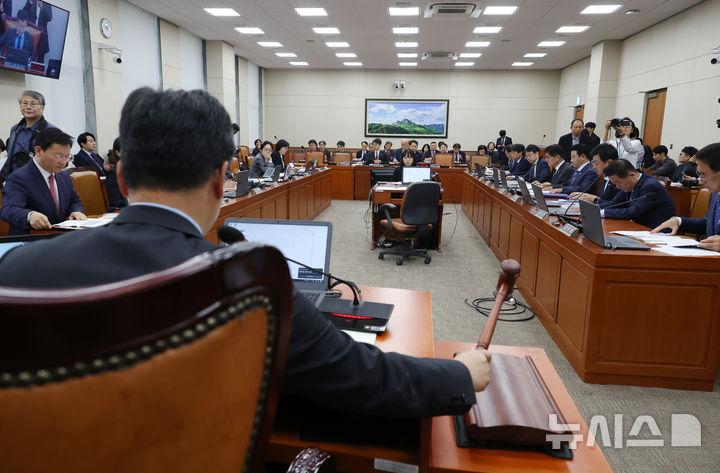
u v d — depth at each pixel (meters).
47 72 5.66
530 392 1.14
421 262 4.53
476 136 13.72
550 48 10.28
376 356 0.73
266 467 1.07
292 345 0.64
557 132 13.32
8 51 5.05
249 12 7.77
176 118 0.58
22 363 0.29
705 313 2.13
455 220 6.93
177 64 9.07
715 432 1.92
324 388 0.67
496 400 1.10
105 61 6.96
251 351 0.41
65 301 0.29
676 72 7.55
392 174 6.96
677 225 2.59
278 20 8.23
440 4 7.05
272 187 4.36
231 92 10.80
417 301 1.50
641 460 1.75
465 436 1.07
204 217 0.63
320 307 1.35
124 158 0.59
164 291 0.33
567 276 2.52
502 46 10.09
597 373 2.26
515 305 3.34
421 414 0.74
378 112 13.82
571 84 12.30
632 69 9.02
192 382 0.36
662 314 2.16
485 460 1.01
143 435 0.35
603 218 3.16
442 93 13.61
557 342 2.68
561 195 4.23
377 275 4.09
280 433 1.05
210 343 0.37
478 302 3.44
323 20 8.16
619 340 2.21
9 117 5.43
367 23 8.30
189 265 0.35
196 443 0.39
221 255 0.37
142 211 0.58
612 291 2.17
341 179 8.95
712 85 6.69
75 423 0.32
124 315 0.32
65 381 0.31
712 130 6.69
